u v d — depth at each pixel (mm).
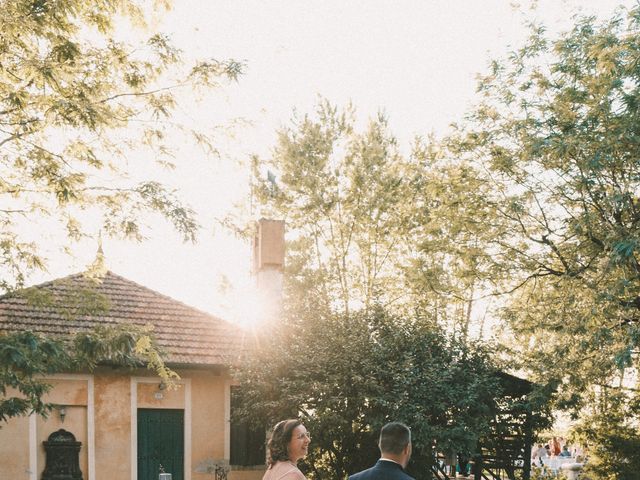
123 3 11359
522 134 18219
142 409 17906
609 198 16062
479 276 20625
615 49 15727
